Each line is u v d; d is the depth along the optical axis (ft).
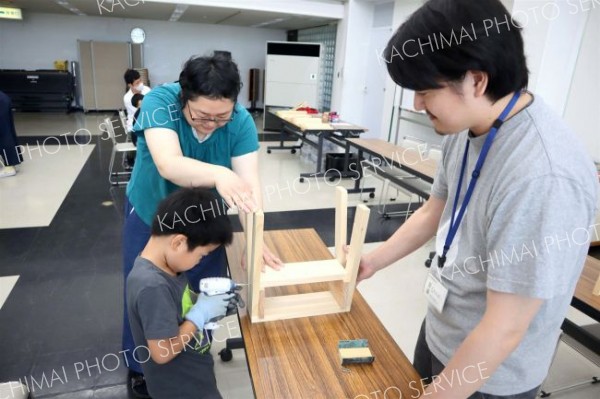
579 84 11.65
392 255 3.70
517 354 2.46
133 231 4.85
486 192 2.27
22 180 14.92
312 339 3.50
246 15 25.12
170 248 3.46
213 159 4.51
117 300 7.95
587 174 1.93
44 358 6.42
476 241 2.44
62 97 31.96
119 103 33.78
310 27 30.01
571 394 6.07
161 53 34.96
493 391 2.57
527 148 2.01
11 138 15.03
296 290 4.19
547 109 2.11
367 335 3.58
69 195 13.57
